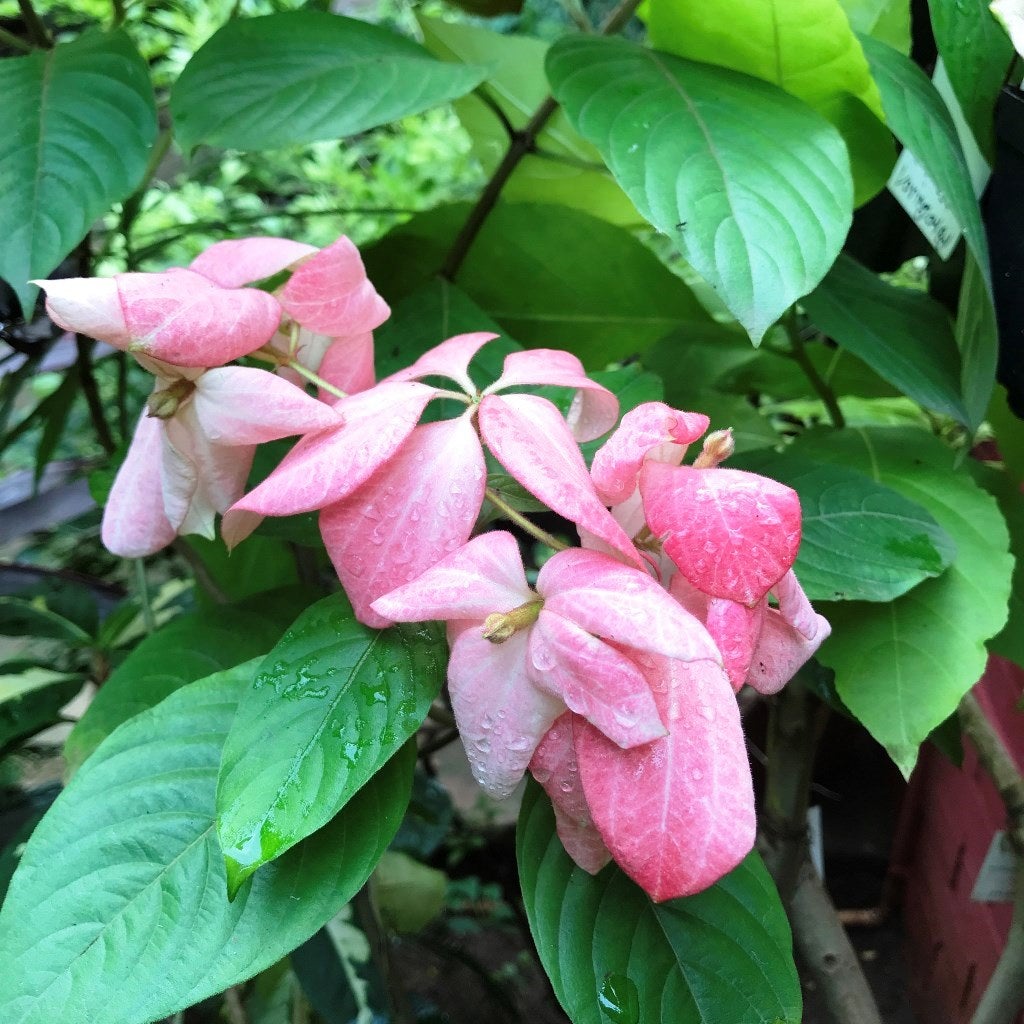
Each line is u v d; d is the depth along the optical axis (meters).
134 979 0.30
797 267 0.35
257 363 0.40
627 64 0.40
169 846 0.33
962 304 0.49
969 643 0.43
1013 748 0.69
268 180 1.00
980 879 0.64
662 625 0.26
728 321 0.74
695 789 0.27
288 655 0.33
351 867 0.32
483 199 0.52
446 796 0.81
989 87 0.43
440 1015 0.71
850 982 0.64
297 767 0.30
